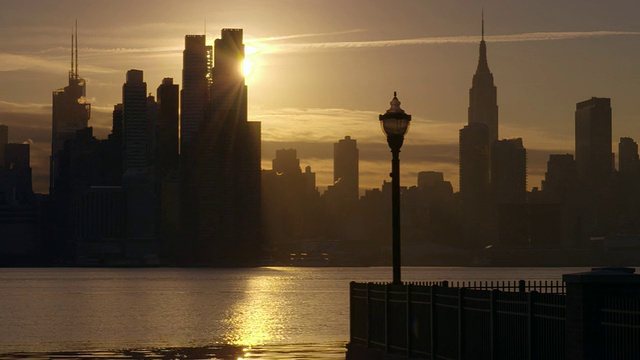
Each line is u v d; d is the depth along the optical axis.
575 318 25.70
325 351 63.94
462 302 33.66
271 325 114.81
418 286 37.59
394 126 42.34
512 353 30.02
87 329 109.81
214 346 71.94
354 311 45.88
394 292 40.09
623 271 26.44
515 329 29.84
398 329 39.66
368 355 42.25
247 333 98.31
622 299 24.48
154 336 95.06
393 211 42.19
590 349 25.19
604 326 25.19
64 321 130.00
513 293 30.02
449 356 34.72
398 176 42.41
